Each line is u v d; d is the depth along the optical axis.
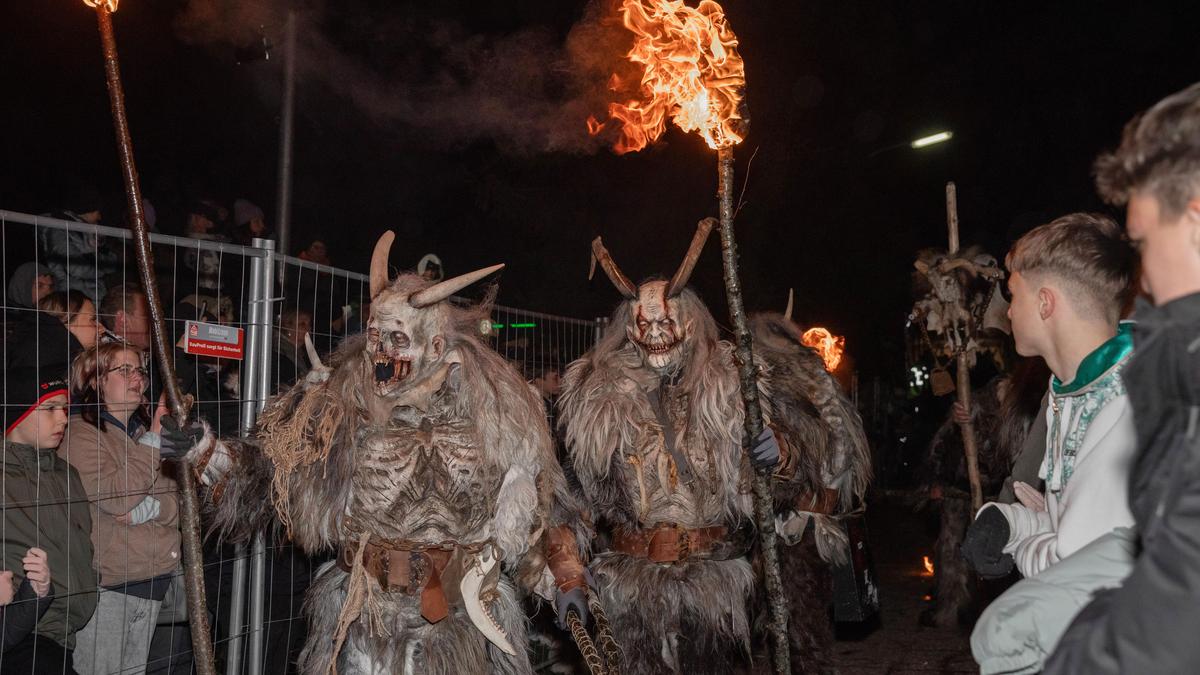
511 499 3.68
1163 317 1.45
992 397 6.52
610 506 4.34
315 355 3.72
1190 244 1.47
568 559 3.78
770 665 5.23
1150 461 1.47
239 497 3.43
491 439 3.62
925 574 9.59
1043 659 1.91
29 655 3.37
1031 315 2.29
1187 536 1.36
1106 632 1.43
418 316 3.55
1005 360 6.59
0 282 5.03
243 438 3.54
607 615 4.27
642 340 4.29
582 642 3.52
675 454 4.25
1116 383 2.14
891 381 17.52
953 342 6.11
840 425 5.31
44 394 3.41
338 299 6.82
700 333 4.31
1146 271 1.53
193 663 4.28
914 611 7.89
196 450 3.27
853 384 14.80
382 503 3.53
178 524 3.91
